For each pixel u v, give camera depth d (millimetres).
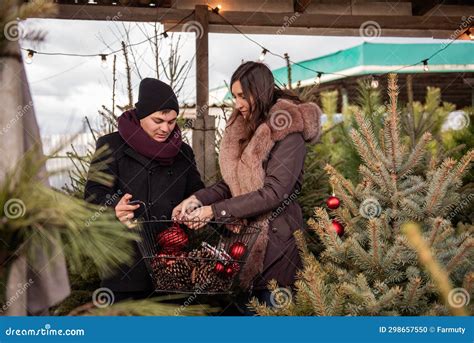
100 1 5324
